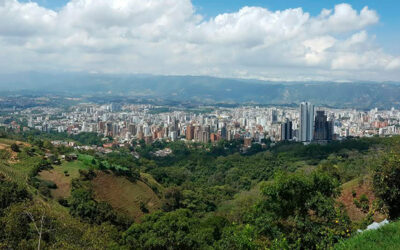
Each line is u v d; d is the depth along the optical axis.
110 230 40.38
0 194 32.38
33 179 54.25
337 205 22.88
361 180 37.81
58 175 62.19
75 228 27.83
